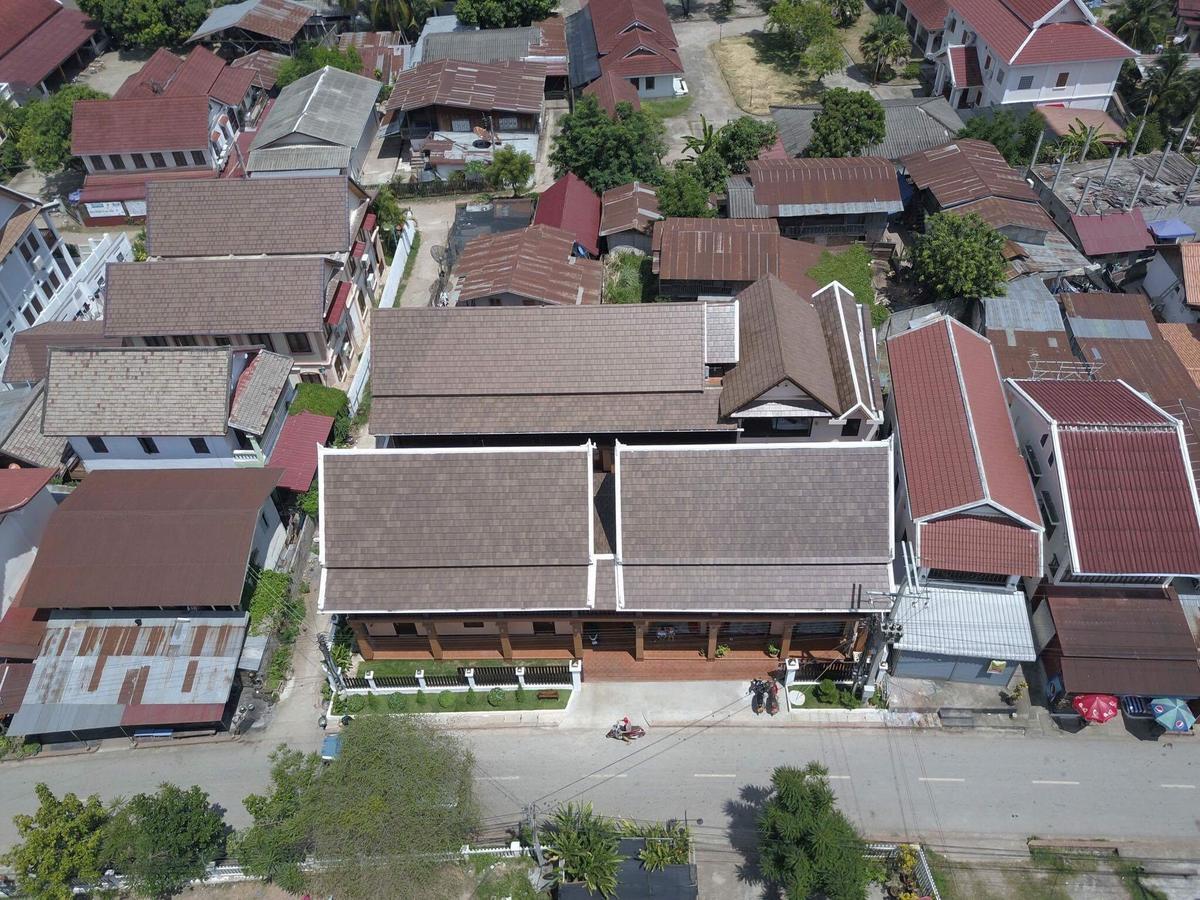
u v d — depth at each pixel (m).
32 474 48.66
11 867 38.09
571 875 35.59
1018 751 41.50
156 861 34.53
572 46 102.50
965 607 43.06
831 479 42.41
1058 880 36.91
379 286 72.56
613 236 69.69
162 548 44.53
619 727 42.31
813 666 44.03
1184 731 40.72
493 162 80.19
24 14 104.75
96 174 83.25
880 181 70.06
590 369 50.47
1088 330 57.81
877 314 64.62
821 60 93.50
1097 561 41.06
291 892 36.09
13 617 45.00
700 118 92.19
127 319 58.91
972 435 45.22
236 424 51.53
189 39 101.69
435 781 35.28
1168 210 68.88
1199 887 36.59
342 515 42.91
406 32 110.81
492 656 46.25
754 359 49.50
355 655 46.88
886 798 39.75
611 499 47.44
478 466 43.00
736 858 37.78
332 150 82.31
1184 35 99.38
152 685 42.59
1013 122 78.00
